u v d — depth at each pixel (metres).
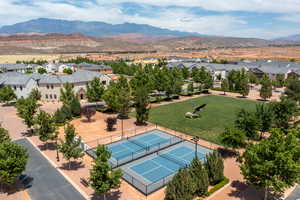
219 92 81.88
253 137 33.22
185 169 22.08
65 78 69.56
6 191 23.89
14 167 22.97
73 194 23.41
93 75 74.88
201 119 49.12
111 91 52.16
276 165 19.34
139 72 69.69
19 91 68.75
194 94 77.25
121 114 50.47
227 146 31.48
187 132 41.66
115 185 21.23
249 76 94.88
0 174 22.27
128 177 26.83
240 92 73.38
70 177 26.53
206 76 79.62
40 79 69.69
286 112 37.06
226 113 53.44
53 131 33.84
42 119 32.91
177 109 57.62
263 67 105.50
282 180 20.28
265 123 35.88
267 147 20.25
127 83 64.69
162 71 76.50
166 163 30.30
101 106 60.75
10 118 50.62
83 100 69.38
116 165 29.59
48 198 22.78
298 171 19.11
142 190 24.08
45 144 36.25
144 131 42.38
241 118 34.28
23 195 23.23
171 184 21.53
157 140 38.16
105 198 22.69
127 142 37.38
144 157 32.06
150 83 65.38
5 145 23.34
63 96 54.25
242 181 25.61
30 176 26.77
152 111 56.06
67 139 27.81
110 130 42.72
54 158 31.33
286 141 20.83
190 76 106.50
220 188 24.27
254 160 20.52
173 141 37.28
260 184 20.61
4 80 70.62
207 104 62.75
